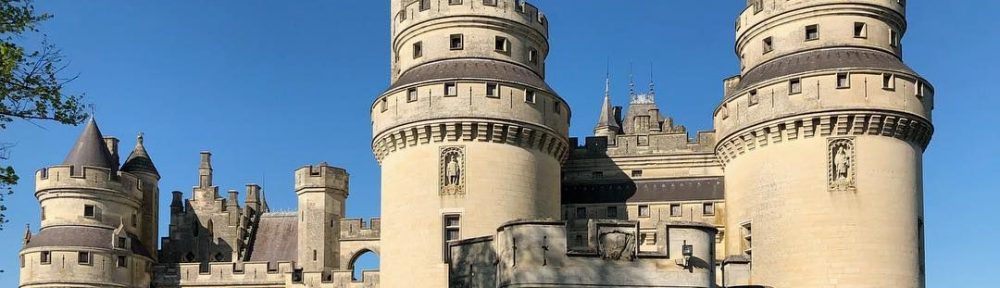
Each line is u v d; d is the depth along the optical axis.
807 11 62.78
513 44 65.44
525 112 63.09
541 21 67.62
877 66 60.38
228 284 85.38
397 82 65.19
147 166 91.75
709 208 67.38
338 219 92.00
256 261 89.69
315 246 90.50
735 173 64.06
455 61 64.06
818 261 58.84
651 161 70.00
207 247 95.00
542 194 63.78
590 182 70.25
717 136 66.44
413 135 62.75
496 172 62.06
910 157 60.97
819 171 59.62
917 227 60.44
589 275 45.53
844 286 58.31
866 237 58.81
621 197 68.94
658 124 83.19
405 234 62.38
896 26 63.75
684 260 45.84
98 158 85.50
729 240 64.12
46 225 83.56
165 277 86.38
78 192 83.38
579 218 69.00
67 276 81.31
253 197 98.06
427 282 61.09
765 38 64.62
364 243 87.12
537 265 45.66
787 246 59.75
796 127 60.25
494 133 62.25
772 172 61.09
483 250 49.72
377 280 80.62
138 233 87.62
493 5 64.94
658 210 68.00
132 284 84.12
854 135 59.94
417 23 65.56
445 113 62.00
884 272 58.62
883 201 59.34
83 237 82.44
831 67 60.25
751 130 61.97
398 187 63.31
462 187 61.78
